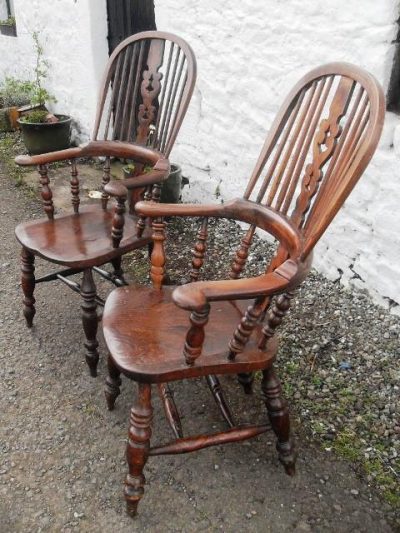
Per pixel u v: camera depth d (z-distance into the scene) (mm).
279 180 1552
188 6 2867
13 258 2855
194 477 1629
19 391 1952
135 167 2156
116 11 3799
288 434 1577
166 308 1572
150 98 2068
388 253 2225
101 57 3928
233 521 1500
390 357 2053
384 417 1805
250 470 1655
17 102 4992
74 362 2100
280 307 1348
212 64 2857
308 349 2107
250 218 1586
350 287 2455
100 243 1888
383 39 2018
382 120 1186
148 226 1993
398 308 2256
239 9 2586
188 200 3355
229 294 1196
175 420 1619
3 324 2314
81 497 1567
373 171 2189
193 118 3105
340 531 1472
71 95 4348
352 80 1349
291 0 2322
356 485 1602
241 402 1910
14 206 3428
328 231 2477
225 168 3012
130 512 1488
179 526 1488
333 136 1371
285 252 1503
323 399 1885
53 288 2570
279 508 1536
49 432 1779
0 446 1726
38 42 4590
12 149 4387
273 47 2488
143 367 1298
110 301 1600
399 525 1487
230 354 1348
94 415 1850
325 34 2232
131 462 1410
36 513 1520
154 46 2045
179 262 2742
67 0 3947
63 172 3953
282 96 2527
